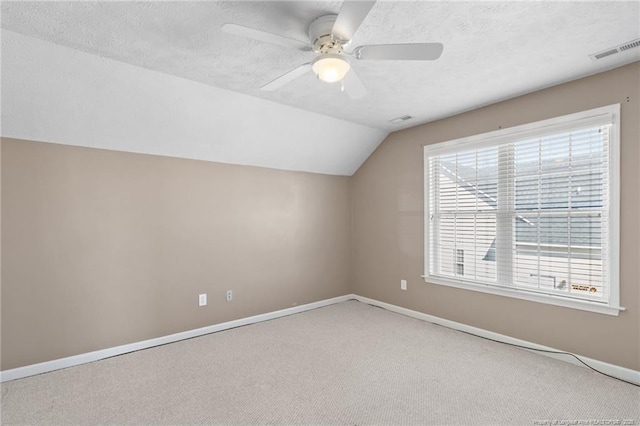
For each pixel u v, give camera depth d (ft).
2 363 8.17
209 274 11.51
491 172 10.53
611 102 8.07
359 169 15.15
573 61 7.61
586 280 8.62
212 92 9.04
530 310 9.65
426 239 12.31
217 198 11.71
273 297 13.12
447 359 9.18
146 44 6.69
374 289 14.55
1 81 7.07
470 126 10.95
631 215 7.84
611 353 8.16
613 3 5.47
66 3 5.33
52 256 8.80
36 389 7.77
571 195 8.86
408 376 8.27
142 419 6.64
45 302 8.69
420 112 11.12
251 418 6.66
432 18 5.89
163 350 9.97
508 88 9.16
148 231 10.30
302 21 5.94
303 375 8.35
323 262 14.69
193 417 6.70
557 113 8.97
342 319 12.71
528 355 9.35
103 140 9.32
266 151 12.10
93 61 7.24
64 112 8.18
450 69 7.96
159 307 10.48
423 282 12.52
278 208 13.29
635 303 7.81
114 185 9.72
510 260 10.10
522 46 6.91
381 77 8.38
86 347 9.23
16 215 8.35
